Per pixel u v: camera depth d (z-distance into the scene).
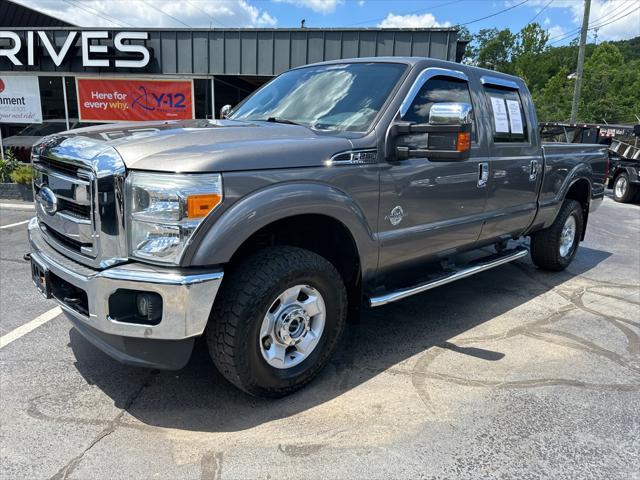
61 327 3.96
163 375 3.26
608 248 7.53
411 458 2.51
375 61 3.83
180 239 2.41
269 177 2.65
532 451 2.59
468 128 2.93
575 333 4.16
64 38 13.23
